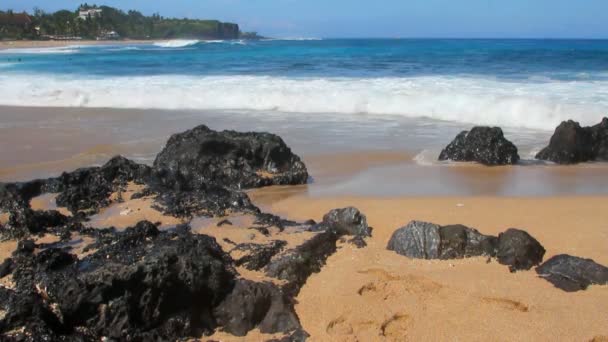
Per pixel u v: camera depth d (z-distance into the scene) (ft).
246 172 30.35
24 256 17.81
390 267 19.58
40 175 32.68
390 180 32.04
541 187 30.66
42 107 59.31
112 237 19.44
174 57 139.03
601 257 20.36
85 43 315.17
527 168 35.12
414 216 25.11
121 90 63.67
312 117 52.19
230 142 31.14
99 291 15.02
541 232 23.02
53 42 321.73
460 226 21.09
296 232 21.15
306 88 61.67
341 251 20.86
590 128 38.04
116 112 55.88
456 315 16.63
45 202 24.43
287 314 16.30
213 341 15.58
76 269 16.48
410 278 18.63
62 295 15.02
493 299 17.37
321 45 256.73
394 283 18.34
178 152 30.73
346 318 16.49
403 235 21.04
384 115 52.85
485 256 20.24
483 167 35.17
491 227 23.71
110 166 26.76
